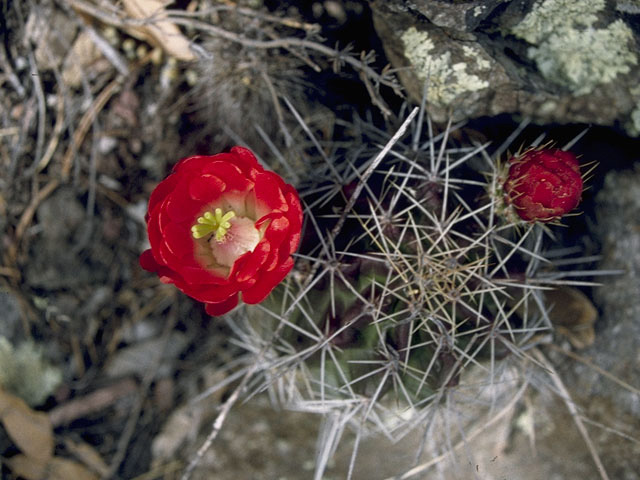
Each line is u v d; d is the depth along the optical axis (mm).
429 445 249
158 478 264
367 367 185
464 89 202
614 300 229
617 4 180
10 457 259
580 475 232
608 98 196
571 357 239
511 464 243
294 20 231
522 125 209
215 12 238
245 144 254
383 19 202
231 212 169
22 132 266
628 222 224
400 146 209
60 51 260
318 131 254
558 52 194
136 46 260
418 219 187
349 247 185
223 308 167
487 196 189
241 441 261
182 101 262
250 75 242
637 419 225
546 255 231
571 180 168
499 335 184
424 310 176
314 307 189
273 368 207
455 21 184
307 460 256
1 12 257
